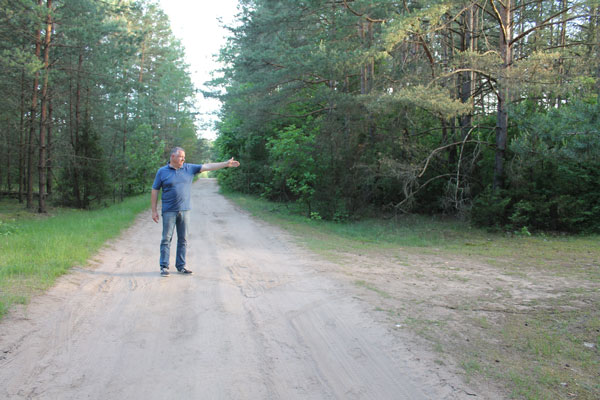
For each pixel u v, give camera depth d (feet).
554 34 65.92
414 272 23.32
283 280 20.61
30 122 63.21
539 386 9.98
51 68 61.11
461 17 57.11
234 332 13.53
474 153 51.21
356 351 12.14
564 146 38.70
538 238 37.81
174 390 9.76
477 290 19.06
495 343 12.63
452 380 10.31
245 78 70.95
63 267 20.79
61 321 13.98
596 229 39.81
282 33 66.64
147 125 110.42
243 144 107.86
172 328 13.76
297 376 10.61
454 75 48.29
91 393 9.50
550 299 17.39
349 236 40.83
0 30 52.60
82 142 72.33
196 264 24.49
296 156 56.75
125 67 74.38
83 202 72.64
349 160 54.08
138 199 89.66
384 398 9.59
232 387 9.98
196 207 70.18
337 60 50.80
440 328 13.89
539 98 48.06
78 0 57.31
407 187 53.16
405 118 50.70
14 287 16.76
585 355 11.75
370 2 51.11
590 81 43.06
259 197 93.56
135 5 64.85
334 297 17.53
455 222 49.42
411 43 51.65
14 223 41.68
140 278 20.53
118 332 13.26
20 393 9.36
